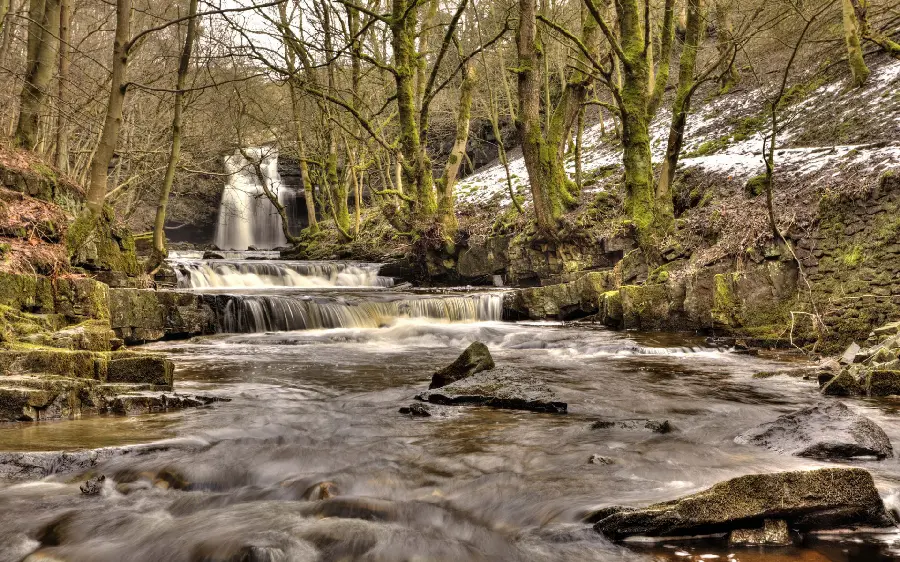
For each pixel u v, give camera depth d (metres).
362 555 3.15
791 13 15.16
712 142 22.38
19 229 9.52
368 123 19.98
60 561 3.19
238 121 21.34
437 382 7.61
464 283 22.33
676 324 13.33
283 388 7.64
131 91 18.02
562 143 22.17
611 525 3.41
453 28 19.30
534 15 18.28
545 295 16.03
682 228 16.31
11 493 4.04
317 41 17.33
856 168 13.42
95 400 6.18
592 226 19.36
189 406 6.51
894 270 9.80
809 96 21.33
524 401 6.54
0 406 5.62
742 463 4.54
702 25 18.83
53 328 8.19
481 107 32.19
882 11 18.31
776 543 3.34
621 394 7.38
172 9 16.83
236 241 39.94
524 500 3.88
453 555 3.17
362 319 14.44
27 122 12.55
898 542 3.35
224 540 3.28
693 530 3.38
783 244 11.62
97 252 11.50
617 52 16.73
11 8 13.98
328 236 28.95
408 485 4.16
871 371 7.32
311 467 4.52
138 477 4.27
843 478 3.50
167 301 12.03
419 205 22.23
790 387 7.84
